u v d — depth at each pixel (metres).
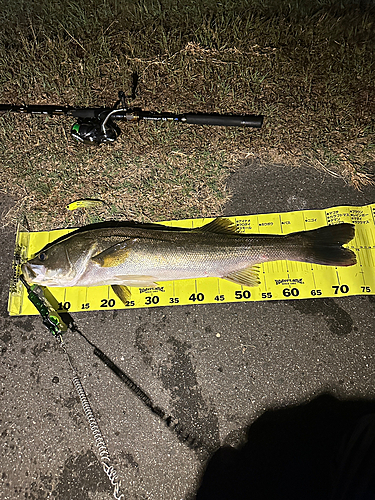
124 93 0.98
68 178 0.92
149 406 0.79
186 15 1.05
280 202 0.89
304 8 1.04
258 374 0.80
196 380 0.80
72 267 0.81
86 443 0.78
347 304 0.82
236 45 1.00
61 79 1.00
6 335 0.84
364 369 0.79
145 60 1.00
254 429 0.78
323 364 0.80
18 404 0.80
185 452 0.77
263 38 1.00
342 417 0.77
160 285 0.84
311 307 0.82
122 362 0.82
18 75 1.01
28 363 0.82
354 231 0.84
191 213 0.89
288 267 0.84
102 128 0.88
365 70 0.96
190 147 0.93
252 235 0.86
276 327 0.82
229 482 0.75
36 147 0.95
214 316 0.83
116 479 0.76
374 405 0.78
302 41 1.00
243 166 0.92
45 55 1.03
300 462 0.75
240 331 0.82
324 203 0.88
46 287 0.85
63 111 0.93
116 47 1.03
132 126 0.94
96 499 0.76
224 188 0.90
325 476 0.74
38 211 0.91
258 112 0.95
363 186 0.89
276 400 0.79
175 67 0.99
